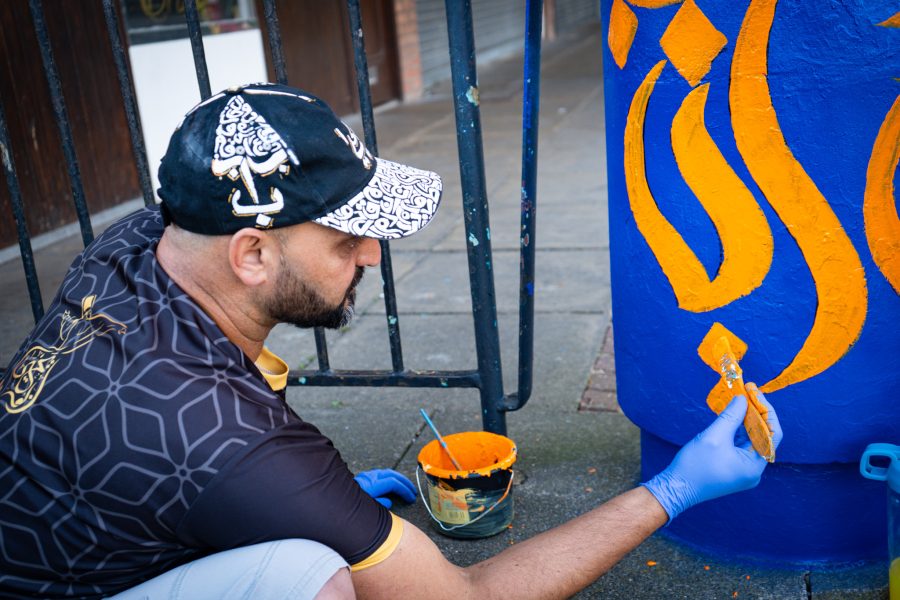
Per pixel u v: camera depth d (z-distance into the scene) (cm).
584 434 268
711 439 164
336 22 896
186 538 135
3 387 145
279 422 138
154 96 622
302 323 149
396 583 143
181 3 639
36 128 534
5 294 458
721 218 179
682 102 176
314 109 140
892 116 163
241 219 134
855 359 179
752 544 205
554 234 492
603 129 784
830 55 162
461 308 392
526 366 238
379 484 231
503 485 217
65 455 132
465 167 219
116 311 143
